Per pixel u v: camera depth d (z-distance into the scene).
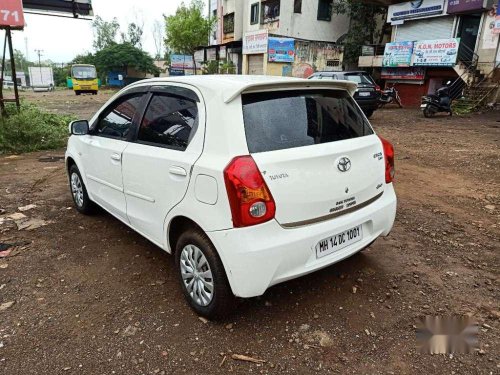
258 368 2.41
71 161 4.78
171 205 2.88
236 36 32.94
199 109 2.74
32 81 44.12
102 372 2.38
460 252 3.88
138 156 3.21
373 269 3.54
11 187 5.96
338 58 26.67
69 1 14.05
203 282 2.77
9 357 2.49
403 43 20.31
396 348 2.58
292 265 2.54
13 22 8.77
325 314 2.91
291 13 26.39
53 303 3.05
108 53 50.59
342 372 2.38
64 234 4.28
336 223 2.73
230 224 2.41
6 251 3.87
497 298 3.12
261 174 2.40
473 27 18.48
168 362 2.45
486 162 7.52
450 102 15.12
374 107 14.01
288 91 2.79
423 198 5.50
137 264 3.64
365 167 2.94
